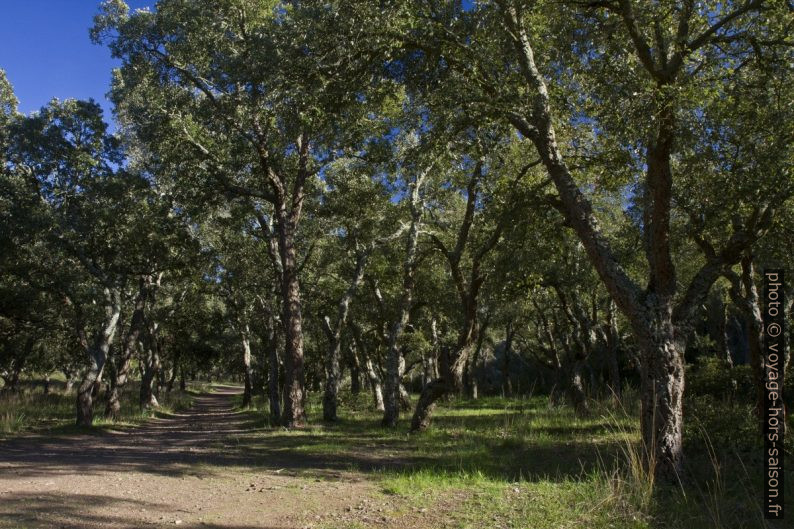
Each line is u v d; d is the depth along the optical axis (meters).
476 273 16.59
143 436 18.86
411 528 5.93
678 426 8.27
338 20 10.23
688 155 10.08
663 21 9.74
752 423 10.59
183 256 24.23
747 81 10.08
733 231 11.49
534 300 24.22
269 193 21.02
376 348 34.19
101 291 23.28
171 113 18.98
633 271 15.83
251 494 7.80
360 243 24.20
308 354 45.22
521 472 8.97
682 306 9.10
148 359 34.06
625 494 6.93
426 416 16.61
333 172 22.52
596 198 17.34
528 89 9.86
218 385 103.75
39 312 25.34
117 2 18.16
